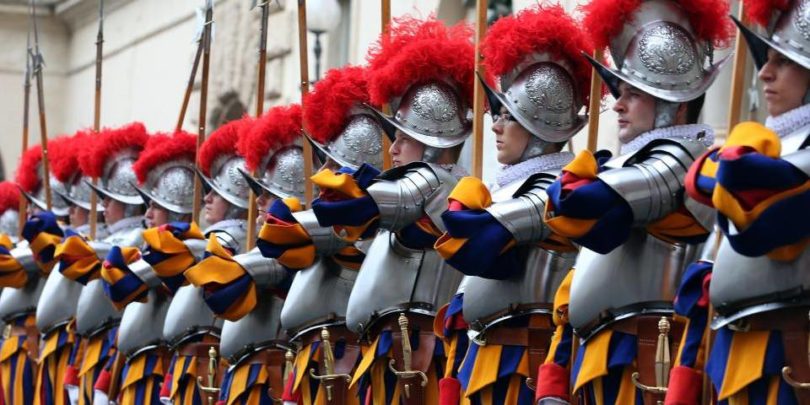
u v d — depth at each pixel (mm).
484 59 19000
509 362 18406
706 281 15336
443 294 20266
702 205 16125
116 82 55406
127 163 30531
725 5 17281
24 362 32406
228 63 44000
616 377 16828
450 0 34688
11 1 62031
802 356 14594
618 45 17203
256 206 24250
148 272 25797
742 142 13977
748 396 14898
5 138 62562
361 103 22359
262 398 23734
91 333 28656
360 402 21250
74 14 59906
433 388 20234
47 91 61750
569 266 18250
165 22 50562
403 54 20500
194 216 26016
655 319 16562
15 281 31859
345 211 19156
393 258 20344
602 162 17328
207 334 25281
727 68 25031
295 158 24344
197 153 26094
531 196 17797
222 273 22609
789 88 15062
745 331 14852
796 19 14852
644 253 16641
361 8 37438
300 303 22156
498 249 17562
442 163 20562
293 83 40531
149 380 26766
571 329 17609
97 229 33375
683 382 15672
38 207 35875
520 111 18547
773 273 14508
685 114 17172
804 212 13945
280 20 41156
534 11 19062
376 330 20547
